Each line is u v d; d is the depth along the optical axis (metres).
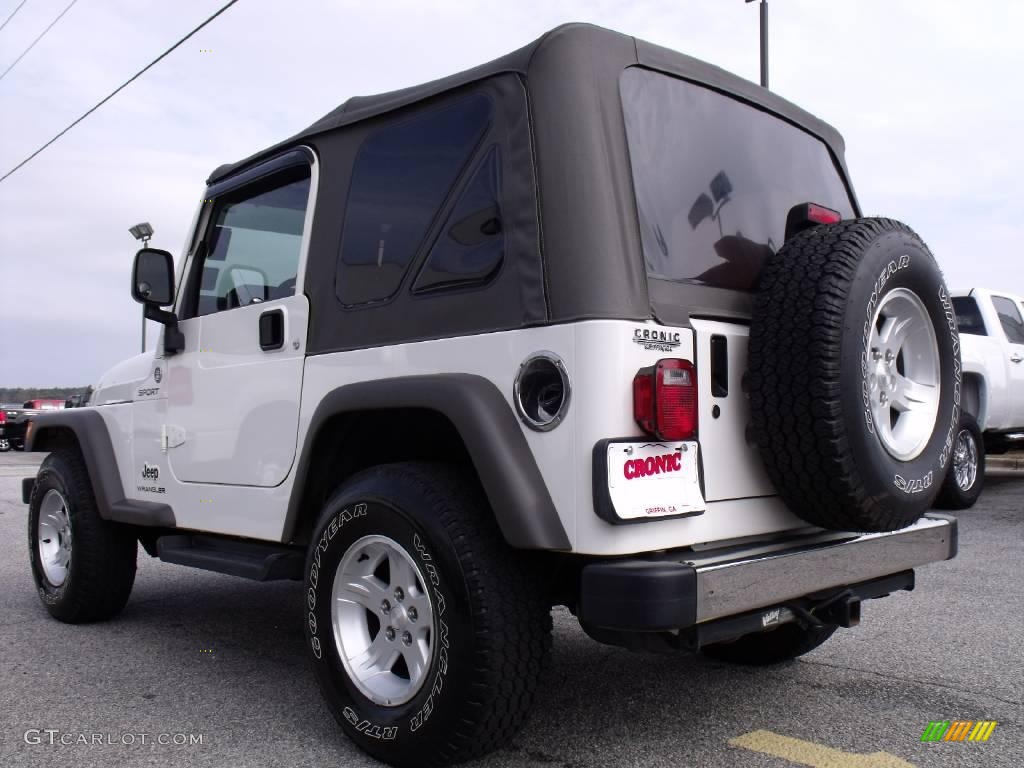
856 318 2.65
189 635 4.55
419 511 2.71
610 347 2.49
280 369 3.47
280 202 3.73
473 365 2.76
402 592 2.82
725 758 2.89
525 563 2.68
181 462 4.03
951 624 4.57
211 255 4.09
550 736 3.08
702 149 3.12
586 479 2.46
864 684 3.66
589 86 2.74
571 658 4.05
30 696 3.58
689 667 3.90
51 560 4.91
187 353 4.04
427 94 3.13
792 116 3.61
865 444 2.65
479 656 2.55
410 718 2.70
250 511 3.61
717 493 2.73
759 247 3.24
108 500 4.43
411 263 3.05
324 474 3.32
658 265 2.79
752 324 2.78
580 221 2.61
